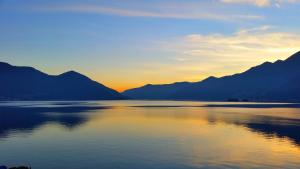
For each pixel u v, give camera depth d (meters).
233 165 45.59
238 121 112.62
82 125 98.75
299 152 54.41
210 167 44.59
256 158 49.94
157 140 67.88
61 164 46.59
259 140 67.44
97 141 66.56
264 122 108.12
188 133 79.12
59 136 73.81
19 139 69.25
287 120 116.75
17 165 46.25
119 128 90.56
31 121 112.50
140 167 44.78
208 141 66.38
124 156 51.62
